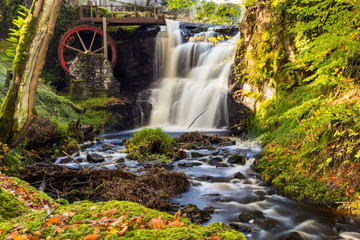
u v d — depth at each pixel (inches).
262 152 274.2
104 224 76.3
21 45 201.0
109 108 569.9
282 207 179.3
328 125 198.7
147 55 670.5
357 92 177.5
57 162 292.7
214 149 335.0
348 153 183.6
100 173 217.0
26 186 157.5
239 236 70.8
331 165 195.5
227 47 588.1
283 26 339.3
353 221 156.4
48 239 69.8
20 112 212.1
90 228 73.7
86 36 697.0
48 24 202.8
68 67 641.0
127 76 680.4
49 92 495.5
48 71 674.2
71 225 75.8
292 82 303.4
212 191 209.2
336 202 173.6
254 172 245.3
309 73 292.7
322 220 159.8
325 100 183.0
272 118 274.8
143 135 330.3
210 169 259.4
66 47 665.0
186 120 567.5
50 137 328.5
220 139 382.6
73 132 369.4
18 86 208.7
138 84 679.7
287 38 318.3
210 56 607.8
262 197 196.2
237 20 838.5
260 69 378.6
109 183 199.2
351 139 185.3
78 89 593.3
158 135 328.5
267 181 220.8
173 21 706.2
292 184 204.5
